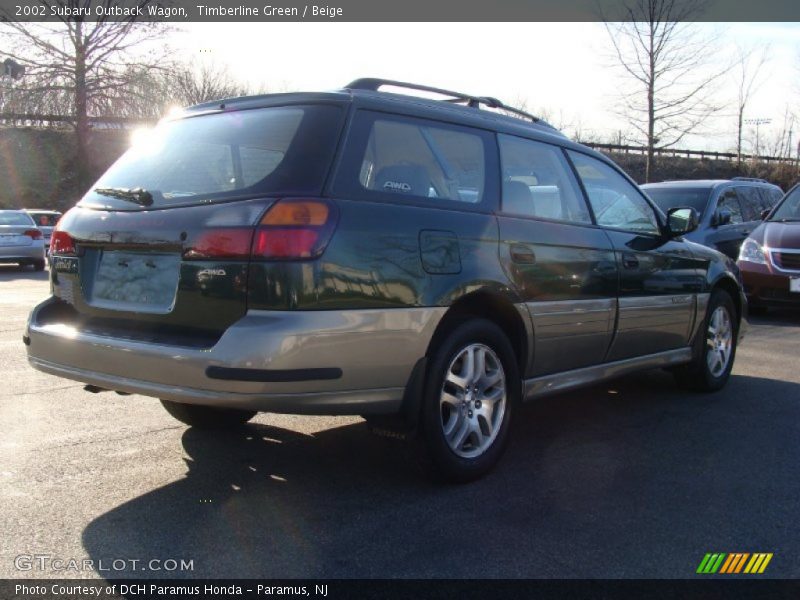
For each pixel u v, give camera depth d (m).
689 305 5.48
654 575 2.90
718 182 11.27
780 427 4.95
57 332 3.64
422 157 3.74
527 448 4.45
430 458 3.63
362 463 4.09
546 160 4.54
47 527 3.22
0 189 28.73
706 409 5.41
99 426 4.64
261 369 3.03
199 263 3.23
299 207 3.14
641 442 4.60
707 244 10.17
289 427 4.72
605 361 4.82
